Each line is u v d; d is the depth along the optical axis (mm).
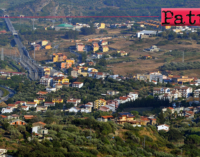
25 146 188125
